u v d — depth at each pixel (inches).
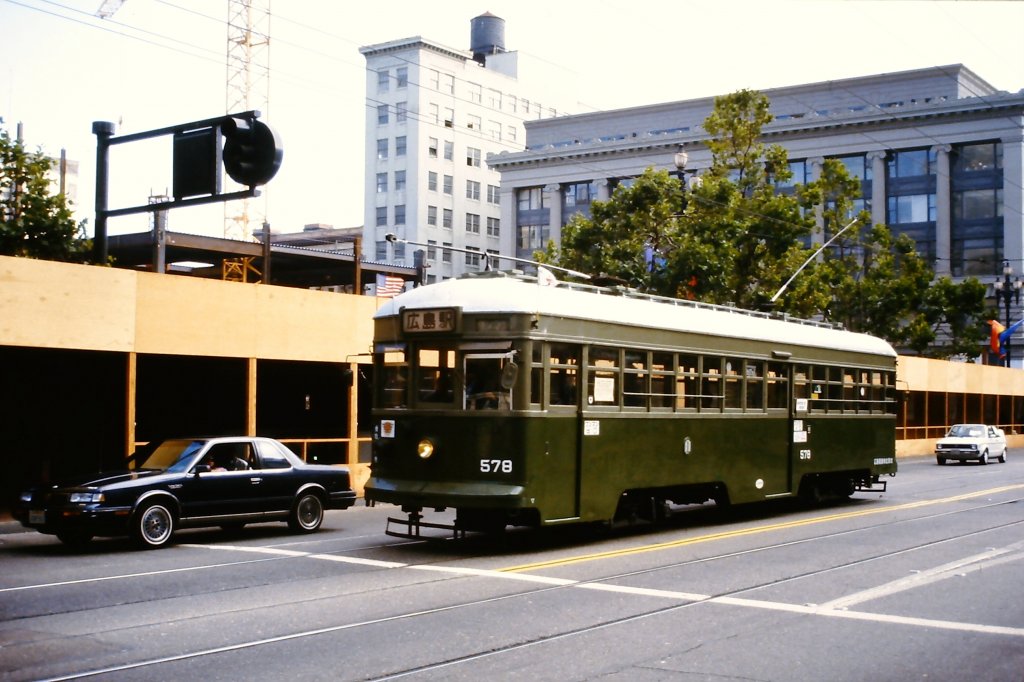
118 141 665.0
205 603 403.9
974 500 908.0
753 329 733.3
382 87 3705.7
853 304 2033.7
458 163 3777.1
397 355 585.3
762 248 1501.0
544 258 1674.5
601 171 3235.7
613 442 594.6
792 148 2915.8
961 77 2827.3
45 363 840.3
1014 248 2652.6
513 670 303.4
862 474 888.9
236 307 832.3
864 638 350.6
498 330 549.0
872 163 2827.3
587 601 411.5
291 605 400.2
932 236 2758.4
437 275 3668.8
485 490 537.0
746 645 339.0
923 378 1852.9
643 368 624.4
